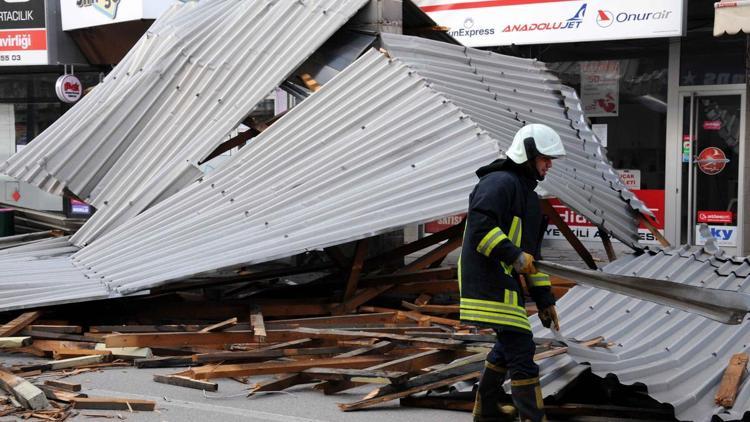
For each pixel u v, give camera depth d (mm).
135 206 11312
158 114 12023
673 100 16625
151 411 7078
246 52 11875
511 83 12430
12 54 19469
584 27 15469
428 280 11180
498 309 5887
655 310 8875
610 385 6984
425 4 16594
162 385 7941
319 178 10172
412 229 18266
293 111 10891
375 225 9547
